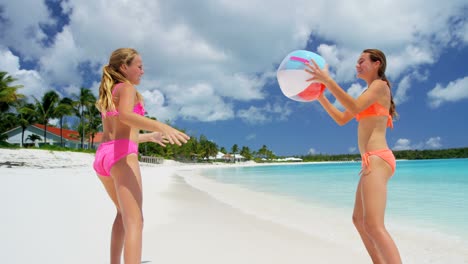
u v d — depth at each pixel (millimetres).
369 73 3127
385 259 2650
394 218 7316
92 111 55938
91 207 6637
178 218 6617
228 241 4902
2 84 36062
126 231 2592
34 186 9805
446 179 19438
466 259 4359
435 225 6547
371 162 2832
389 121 3070
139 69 3016
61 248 4027
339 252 4477
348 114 3254
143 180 17703
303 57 3174
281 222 6609
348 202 10023
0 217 5441
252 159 133375
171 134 2477
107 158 2752
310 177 25469
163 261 3934
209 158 108875
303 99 3295
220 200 10125
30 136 52469
